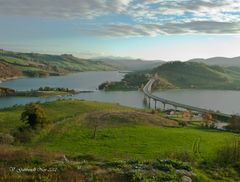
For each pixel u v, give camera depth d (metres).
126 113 118.19
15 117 103.75
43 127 83.06
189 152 58.06
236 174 32.47
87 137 79.19
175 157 45.50
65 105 137.62
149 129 93.88
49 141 73.31
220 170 32.69
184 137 82.12
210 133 95.25
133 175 25.38
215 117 161.12
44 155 33.38
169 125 111.62
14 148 39.28
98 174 25.81
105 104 159.50
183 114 157.00
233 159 36.81
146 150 63.94
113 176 25.42
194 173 28.44
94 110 131.00
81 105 140.50
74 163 29.22
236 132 111.12
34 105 82.88
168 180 25.38
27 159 30.28
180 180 25.89
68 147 66.25
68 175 25.09
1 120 96.94
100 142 73.12
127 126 98.19
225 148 38.84
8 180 23.05
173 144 71.94
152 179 25.22
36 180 23.06
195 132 94.62
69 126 92.88
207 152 60.97
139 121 107.88
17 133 72.75
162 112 170.12
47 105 135.25
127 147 67.50
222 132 106.31
